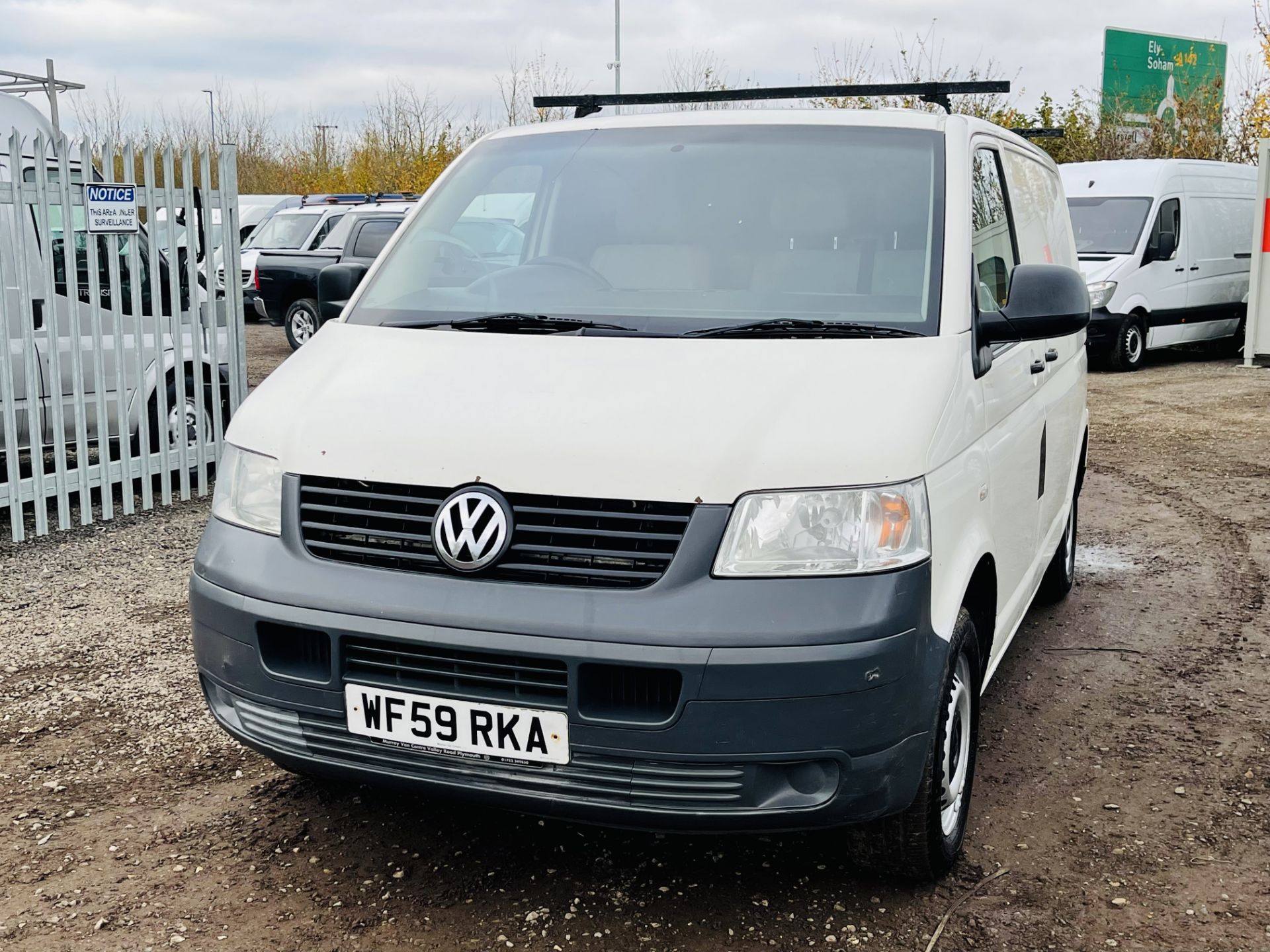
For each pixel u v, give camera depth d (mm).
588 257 3729
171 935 2967
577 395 2969
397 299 3791
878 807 2783
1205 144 26109
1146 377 14664
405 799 3674
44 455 8227
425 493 2869
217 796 3703
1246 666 4957
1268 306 15398
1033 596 4723
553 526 2754
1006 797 3771
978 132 4047
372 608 2805
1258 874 3297
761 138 3947
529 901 3129
